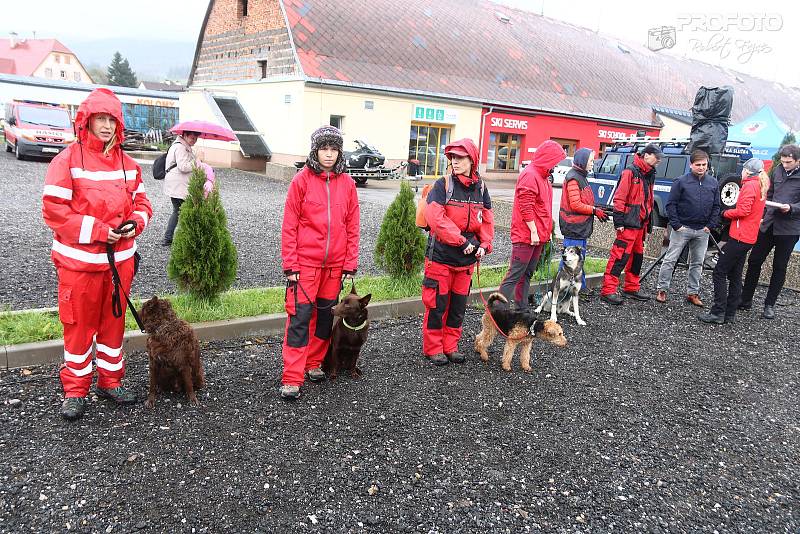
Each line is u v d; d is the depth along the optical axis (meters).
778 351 5.93
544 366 5.12
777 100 50.88
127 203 3.50
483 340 5.11
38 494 2.84
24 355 4.11
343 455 3.42
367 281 6.74
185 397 3.94
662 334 6.24
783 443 4.02
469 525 2.89
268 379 4.32
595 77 35.12
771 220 6.92
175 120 40.34
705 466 3.64
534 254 5.80
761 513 3.19
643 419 4.23
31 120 20.11
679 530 2.99
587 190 6.42
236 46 27.38
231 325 5.02
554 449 3.70
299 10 24.27
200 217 5.04
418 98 25.47
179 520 2.74
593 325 6.38
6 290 5.57
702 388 4.88
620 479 3.42
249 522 2.77
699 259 7.31
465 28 30.77
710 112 11.44
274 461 3.29
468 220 4.55
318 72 22.81
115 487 2.94
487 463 3.47
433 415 4.02
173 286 6.11
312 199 3.88
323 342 4.36
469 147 4.39
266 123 25.08
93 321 3.52
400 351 5.16
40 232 8.46
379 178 21.45
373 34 26.08
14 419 3.46
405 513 2.94
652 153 6.75
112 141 3.39
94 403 3.76
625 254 7.10
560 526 2.94
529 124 29.59
